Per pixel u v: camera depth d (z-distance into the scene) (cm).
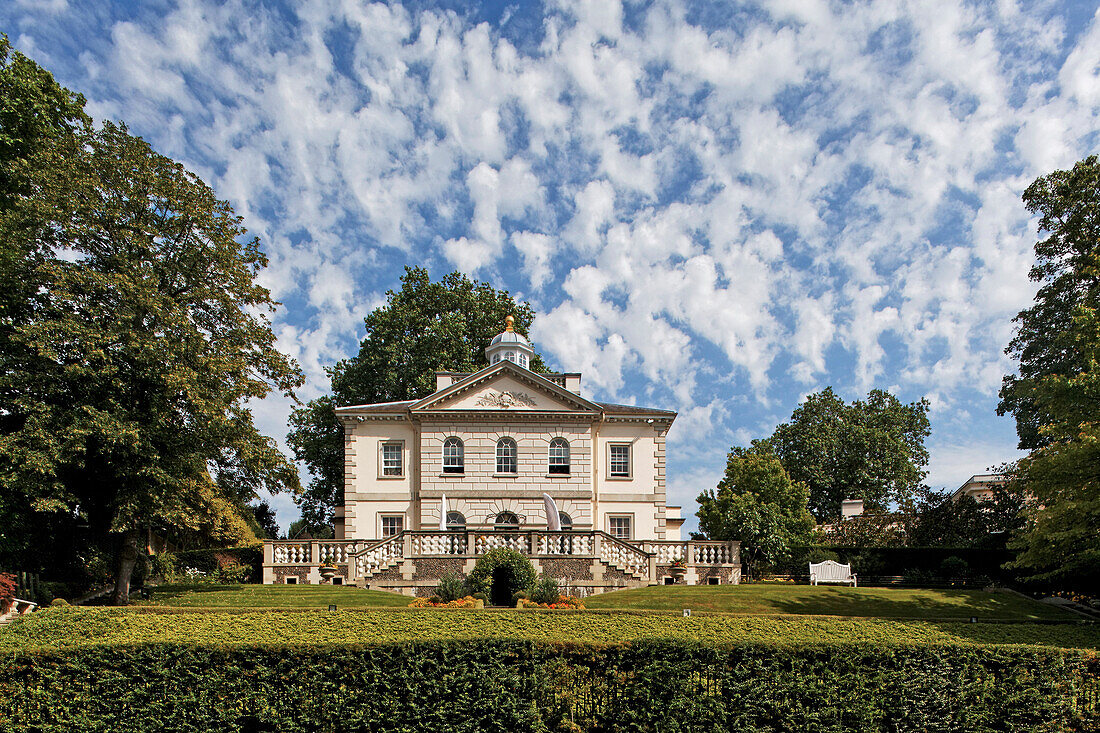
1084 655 1192
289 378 2817
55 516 2502
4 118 2697
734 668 1152
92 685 1101
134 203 2458
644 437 3694
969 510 3988
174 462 2406
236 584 2912
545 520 3500
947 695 1154
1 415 2462
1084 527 1972
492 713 1115
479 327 5119
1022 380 3312
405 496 3569
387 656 1136
